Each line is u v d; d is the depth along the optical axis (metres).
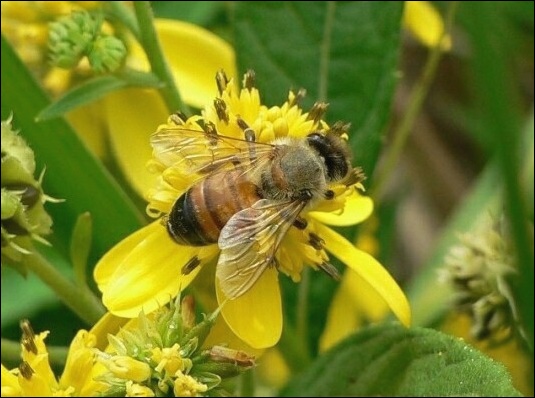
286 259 0.09
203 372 0.08
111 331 0.09
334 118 0.11
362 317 0.13
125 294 0.09
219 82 0.09
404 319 0.09
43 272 0.10
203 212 0.09
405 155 0.16
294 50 0.11
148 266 0.09
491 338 0.11
